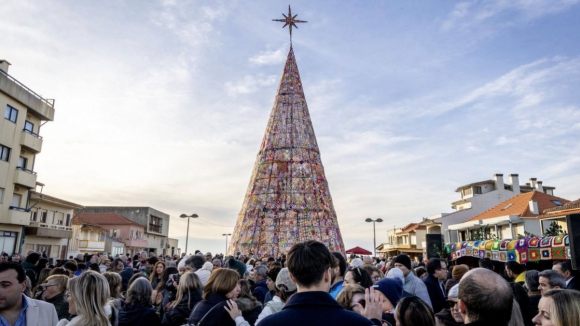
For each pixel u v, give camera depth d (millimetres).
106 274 8328
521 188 59875
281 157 39219
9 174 35469
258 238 35781
